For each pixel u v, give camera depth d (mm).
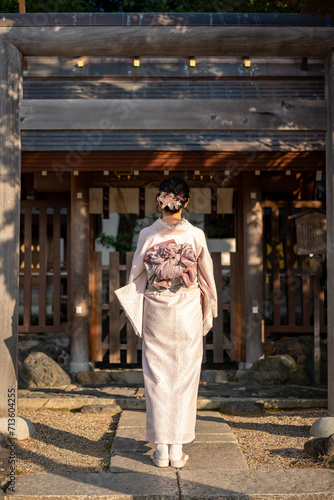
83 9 9500
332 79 4070
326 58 4137
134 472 2990
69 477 2898
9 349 3867
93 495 2658
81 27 4074
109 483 2820
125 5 9562
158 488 2750
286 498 2662
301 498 2670
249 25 4066
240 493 2686
